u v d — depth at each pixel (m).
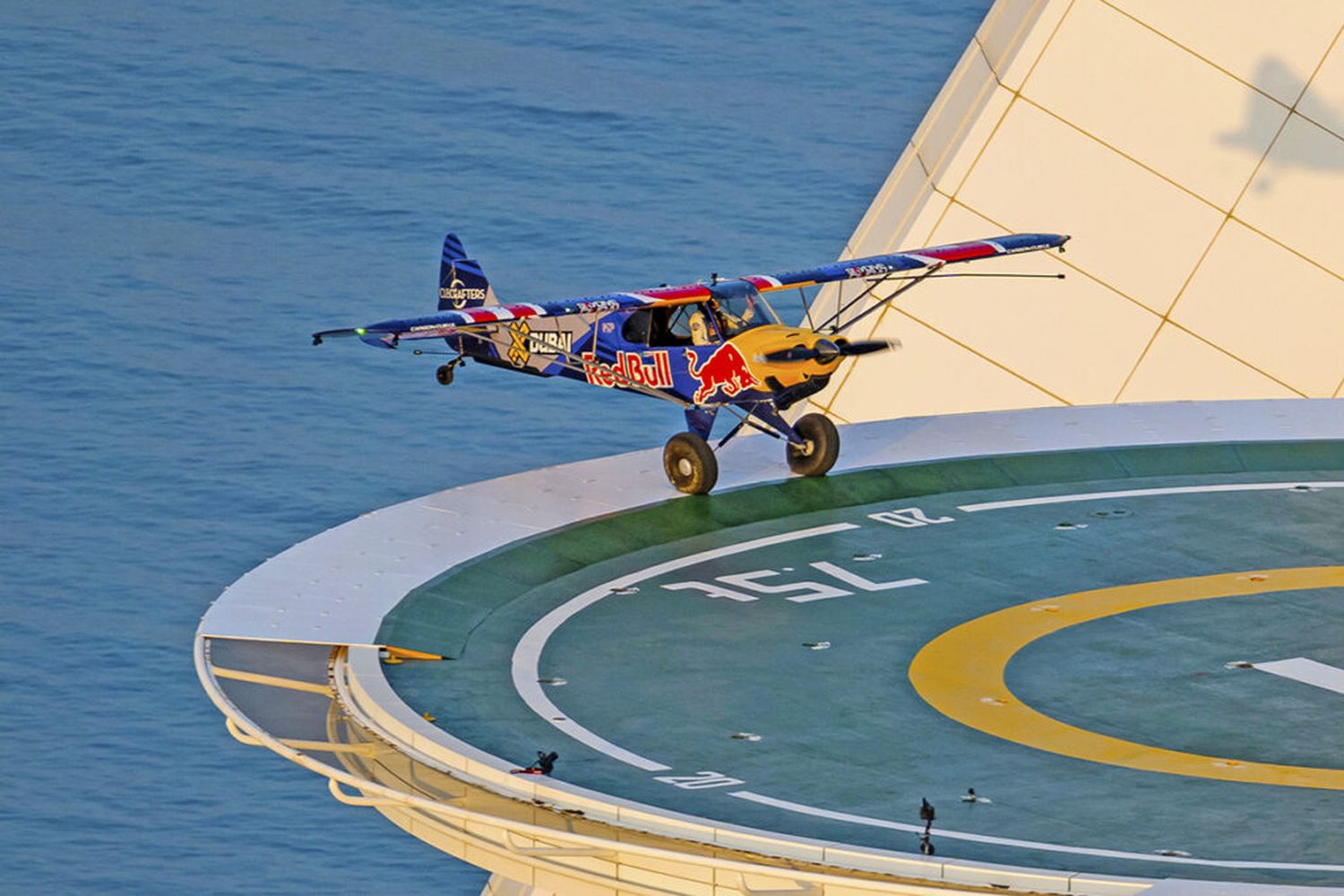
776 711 148.12
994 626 161.50
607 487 185.38
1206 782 138.38
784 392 182.88
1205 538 176.75
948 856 128.38
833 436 186.00
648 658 156.25
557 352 191.50
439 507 180.00
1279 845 130.12
